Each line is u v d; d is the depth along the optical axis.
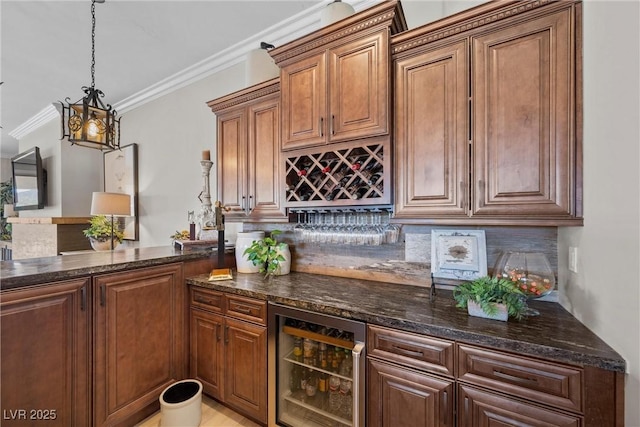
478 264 1.58
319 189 1.78
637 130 0.82
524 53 1.23
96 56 2.86
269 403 1.61
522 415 1.01
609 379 0.90
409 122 1.49
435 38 1.42
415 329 1.20
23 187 4.86
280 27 2.43
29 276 1.29
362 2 2.11
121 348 1.63
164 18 2.32
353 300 1.50
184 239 2.33
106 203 3.16
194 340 1.96
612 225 0.94
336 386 1.64
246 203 2.17
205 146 3.07
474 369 1.10
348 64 1.61
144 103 3.71
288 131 1.84
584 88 1.11
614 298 0.93
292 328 1.62
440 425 1.15
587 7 1.10
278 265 2.07
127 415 1.66
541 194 1.20
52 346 1.38
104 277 1.56
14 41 2.61
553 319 1.22
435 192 1.42
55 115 4.35
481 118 1.31
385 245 1.89
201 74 3.08
